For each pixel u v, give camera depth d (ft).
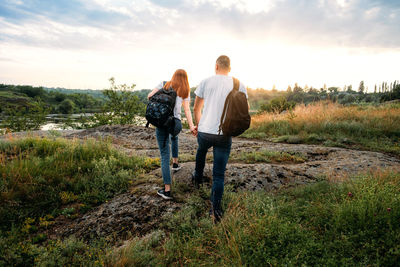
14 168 12.29
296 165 16.19
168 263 7.22
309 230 8.05
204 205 10.55
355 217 8.08
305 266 6.20
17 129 55.06
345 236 7.04
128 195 11.60
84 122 50.24
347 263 6.18
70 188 12.24
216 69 9.33
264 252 6.89
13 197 10.65
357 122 27.76
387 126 25.54
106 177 12.84
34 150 16.01
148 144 23.58
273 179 13.41
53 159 14.46
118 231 9.10
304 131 27.22
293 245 7.08
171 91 10.12
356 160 16.76
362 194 8.85
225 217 8.89
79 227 9.50
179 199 10.78
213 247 7.78
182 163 15.40
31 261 7.30
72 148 15.96
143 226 9.32
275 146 21.81
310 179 13.71
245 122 8.29
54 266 7.06
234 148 21.43
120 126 29.60
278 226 7.92
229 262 6.86
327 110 33.09
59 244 7.98
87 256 7.41
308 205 9.63
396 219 7.57
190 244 7.60
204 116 9.14
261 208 9.70
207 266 6.86
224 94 8.68
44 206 10.84
